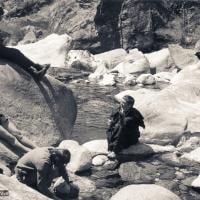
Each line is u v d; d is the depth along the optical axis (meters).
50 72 28.27
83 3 41.25
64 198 10.09
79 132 16.28
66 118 14.61
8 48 13.52
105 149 13.16
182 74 24.48
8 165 11.30
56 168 9.77
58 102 14.34
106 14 35.62
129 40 34.84
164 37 34.62
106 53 32.91
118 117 12.96
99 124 17.45
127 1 34.84
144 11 34.72
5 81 13.11
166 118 15.12
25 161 9.59
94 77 27.48
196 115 15.73
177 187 10.94
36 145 12.33
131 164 12.18
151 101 15.75
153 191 9.27
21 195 8.48
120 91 23.56
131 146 13.09
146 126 14.96
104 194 10.48
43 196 8.80
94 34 36.44
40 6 48.22
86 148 12.31
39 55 31.91
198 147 13.69
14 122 12.91
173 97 16.39
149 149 13.12
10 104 13.00
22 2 50.38
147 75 25.80
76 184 10.62
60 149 9.72
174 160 12.77
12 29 44.25
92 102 20.92
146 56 31.86
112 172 11.77
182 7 35.12
